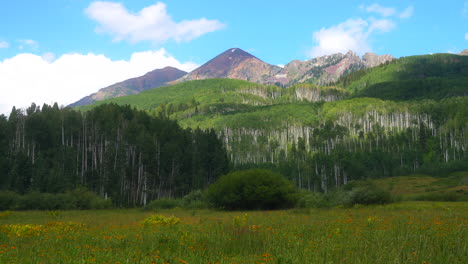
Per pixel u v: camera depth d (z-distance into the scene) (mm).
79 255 10820
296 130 199125
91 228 21812
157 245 12406
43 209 59438
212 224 21578
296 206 49250
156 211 52250
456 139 138625
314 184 128750
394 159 134750
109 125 92812
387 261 8891
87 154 91312
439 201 54938
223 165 96625
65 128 91438
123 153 81812
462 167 113938
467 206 39406
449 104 170875
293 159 152250
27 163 73438
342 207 44625
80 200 64188
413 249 9852
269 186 48906
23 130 84000
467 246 10297
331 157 131625
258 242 12102
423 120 170125
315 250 10398
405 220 20578
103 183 79438
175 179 90250
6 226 19703
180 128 110312
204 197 57125
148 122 108750
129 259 9977
